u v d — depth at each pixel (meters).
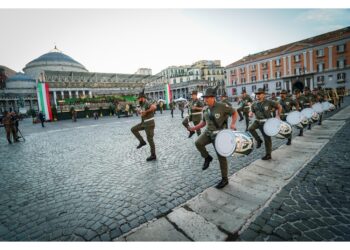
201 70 81.81
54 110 27.14
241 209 3.01
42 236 2.69
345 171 4.05
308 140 6.82
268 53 58.84
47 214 3.22
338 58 44.84
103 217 3.04
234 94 64.81
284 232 2.48
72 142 9.88
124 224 2.84
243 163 4.97
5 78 70.69
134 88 58.16
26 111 49.38
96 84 54.19
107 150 7.53
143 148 7.39
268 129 4.99
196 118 7.82
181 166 5.03
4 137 14.16
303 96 9.15
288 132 5.61
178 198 3.46
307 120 7.60
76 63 78.19
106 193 3.84
